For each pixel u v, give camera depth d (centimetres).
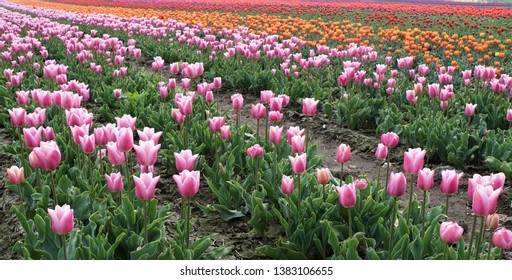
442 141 672
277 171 533
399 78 1127
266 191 504
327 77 1045
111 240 400
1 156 666
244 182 533
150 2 3922
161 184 595
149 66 1435
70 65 1123
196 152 593
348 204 376
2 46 1181
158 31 1672
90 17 2122
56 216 325
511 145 629
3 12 2711
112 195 483
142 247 368
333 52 1092
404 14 2556
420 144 710
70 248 367
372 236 431
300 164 424
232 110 974
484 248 409
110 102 870
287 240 458
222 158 580
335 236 387
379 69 855
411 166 371
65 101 546
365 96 926
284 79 1012
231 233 491
